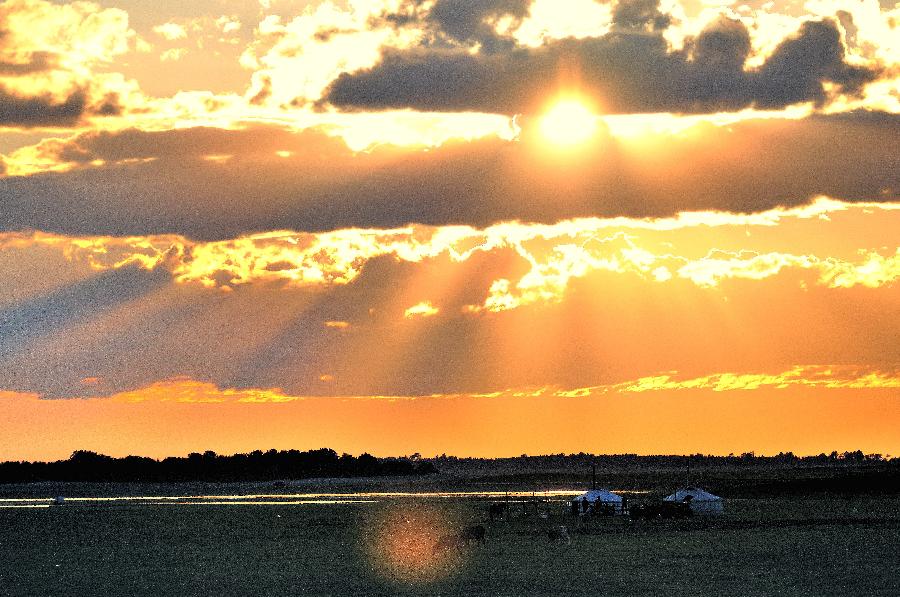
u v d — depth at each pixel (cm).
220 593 19838
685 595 18738
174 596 19575
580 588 19575
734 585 19838
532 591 19300
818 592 18988
